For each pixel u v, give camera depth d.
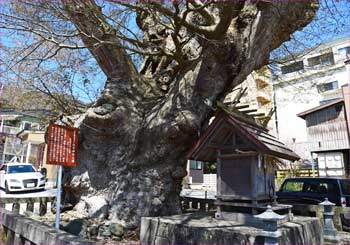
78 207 6.10
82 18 5.36
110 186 5.86
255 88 18.28
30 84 6.95
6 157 22.30
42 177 14.29
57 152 4.75
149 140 5.80
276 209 4.01
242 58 5.63
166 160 5.80
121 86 6.06
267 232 2.93
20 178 13.24
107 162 6.03
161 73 7.09
